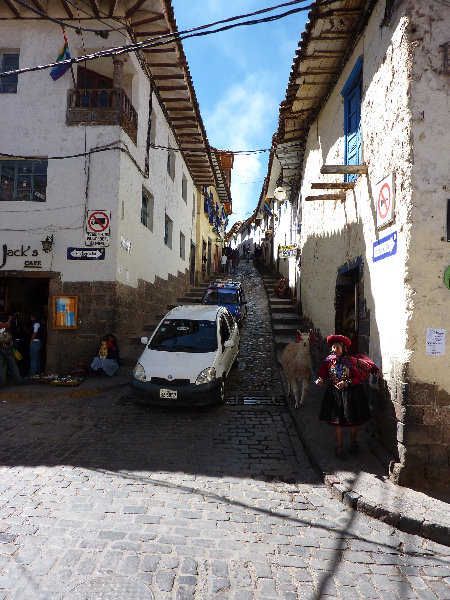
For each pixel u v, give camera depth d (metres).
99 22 10.46
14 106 10.59
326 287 9.31
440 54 4.85
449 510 4.07
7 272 10.37
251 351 12.16
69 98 10.53
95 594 2.87
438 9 4.88
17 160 10.66
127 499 4.32
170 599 2.86
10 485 4.57
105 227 10.36
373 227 5.98
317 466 5.20
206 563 3.28
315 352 10.49
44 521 3.82
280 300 17.38
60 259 10.36
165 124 14.84
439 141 4.80
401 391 4.74
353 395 5.27
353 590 3.06
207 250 27.16
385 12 5.43
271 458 5.59
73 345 10.26
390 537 3.81
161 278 15.18
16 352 9.44
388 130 5.44
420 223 4.77
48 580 3.00
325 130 9.37
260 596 2.94
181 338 8.44
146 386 7.39
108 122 10.48
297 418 6.86
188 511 4.12
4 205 10.47
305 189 12.06
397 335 4.99
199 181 22.11
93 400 8.37
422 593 3.07
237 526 3.88
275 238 25.31
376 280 5.82
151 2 10.02
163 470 5.11
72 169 10.46
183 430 6.61
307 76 8.34
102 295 10.30
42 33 10.66
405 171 4.89
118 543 3.50
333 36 7.05
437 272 4.75
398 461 4.80
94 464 5.23
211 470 5.16
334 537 3.77
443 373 4.70
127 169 11.02
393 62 5.27
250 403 8.10
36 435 6.29
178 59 11.77
